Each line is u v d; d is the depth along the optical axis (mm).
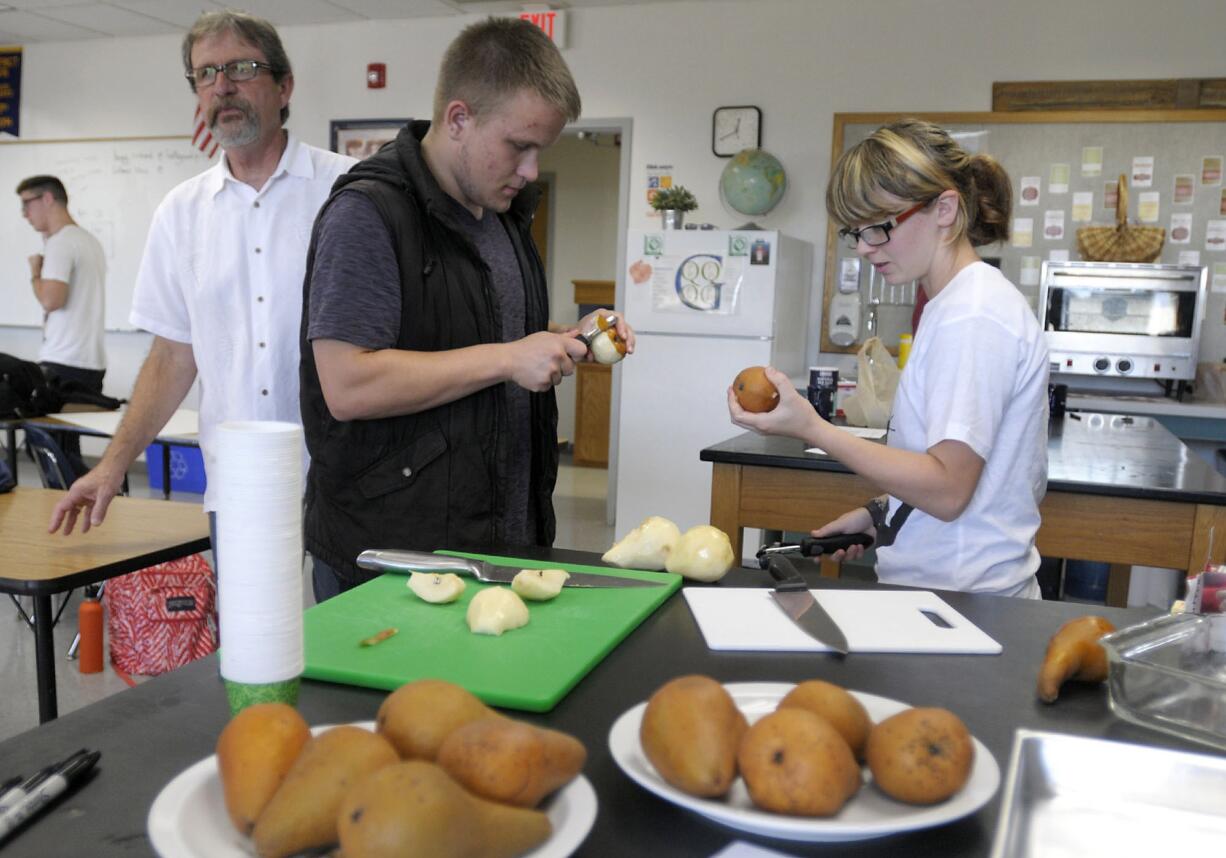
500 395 1502
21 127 6371
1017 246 4777
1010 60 4664
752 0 4961
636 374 4570
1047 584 3029
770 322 4367
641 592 1125
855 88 4867
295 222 2105
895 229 1330
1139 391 4703
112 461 1999
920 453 1317
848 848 606
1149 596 2936
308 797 503
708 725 604
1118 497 2086
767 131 5016
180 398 2168
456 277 1507
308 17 5480
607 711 814
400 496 1455
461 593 1083
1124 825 665
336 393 1366
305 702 823
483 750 526
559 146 7797
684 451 4543
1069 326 4410
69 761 674
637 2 5066
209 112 1995
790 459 2346
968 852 604
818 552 1396
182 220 2109
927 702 843
